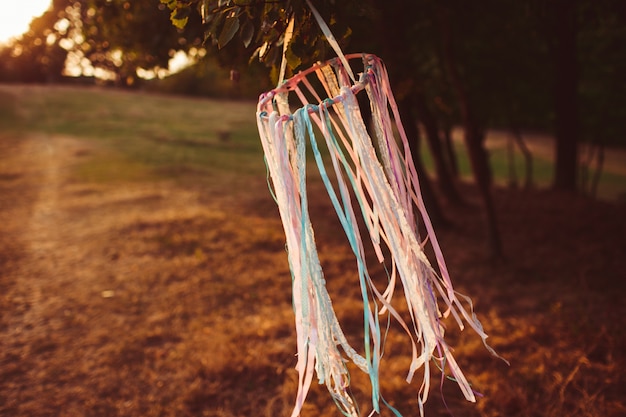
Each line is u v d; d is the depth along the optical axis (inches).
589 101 543.2
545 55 440.8
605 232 341.4
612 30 443.2
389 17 249.6
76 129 1007.6
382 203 54.1
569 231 350.9
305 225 50.8
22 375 177.3
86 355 189.0
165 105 1487.5
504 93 460.4
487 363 170.6
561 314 209.3
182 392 163.0
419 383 158.6
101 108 1310.3
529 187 596.1
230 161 740.0
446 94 419.5
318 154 50.6
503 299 231.9
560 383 154.5
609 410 138.8
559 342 181.5
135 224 370.9
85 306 234.4
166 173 613.6
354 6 75.5
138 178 580.7
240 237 334.6
